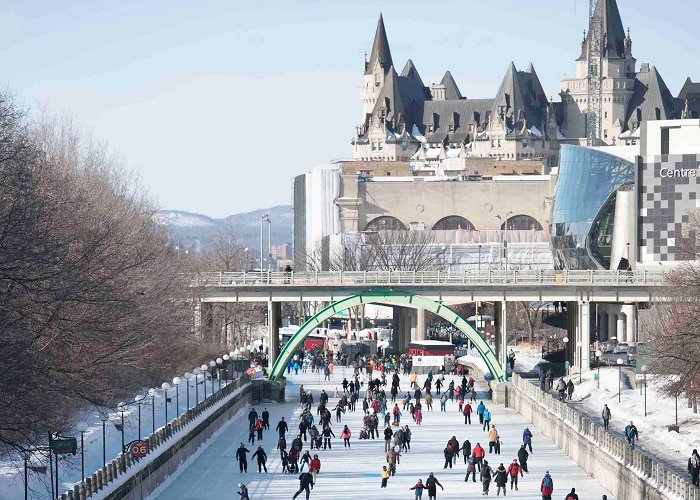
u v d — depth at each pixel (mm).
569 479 134375
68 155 198750
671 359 152125
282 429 151750
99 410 128375
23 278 97312
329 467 143750
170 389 164875
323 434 160375
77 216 138125
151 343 150500
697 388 146000
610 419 162750
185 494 125375
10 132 135125
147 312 154625
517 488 129000
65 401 114938
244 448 138750
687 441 141625
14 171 111062
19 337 98625
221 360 185375
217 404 173375
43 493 102688
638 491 113188
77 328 111625
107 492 103188
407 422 184625
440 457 151125
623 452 122438
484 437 167625
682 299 177625
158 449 130125
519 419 187125
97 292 118750
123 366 140375
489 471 126500
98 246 127812
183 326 189375
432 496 121125
